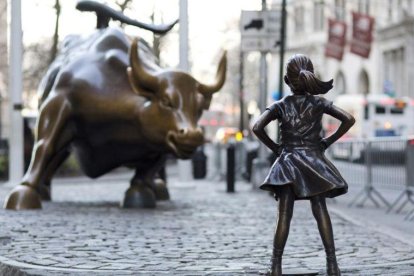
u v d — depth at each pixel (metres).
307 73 7.09
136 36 16.34
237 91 55.78
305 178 7.02
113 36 16.17
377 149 19.67
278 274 7.25
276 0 70.38
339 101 55.19
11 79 23.34
